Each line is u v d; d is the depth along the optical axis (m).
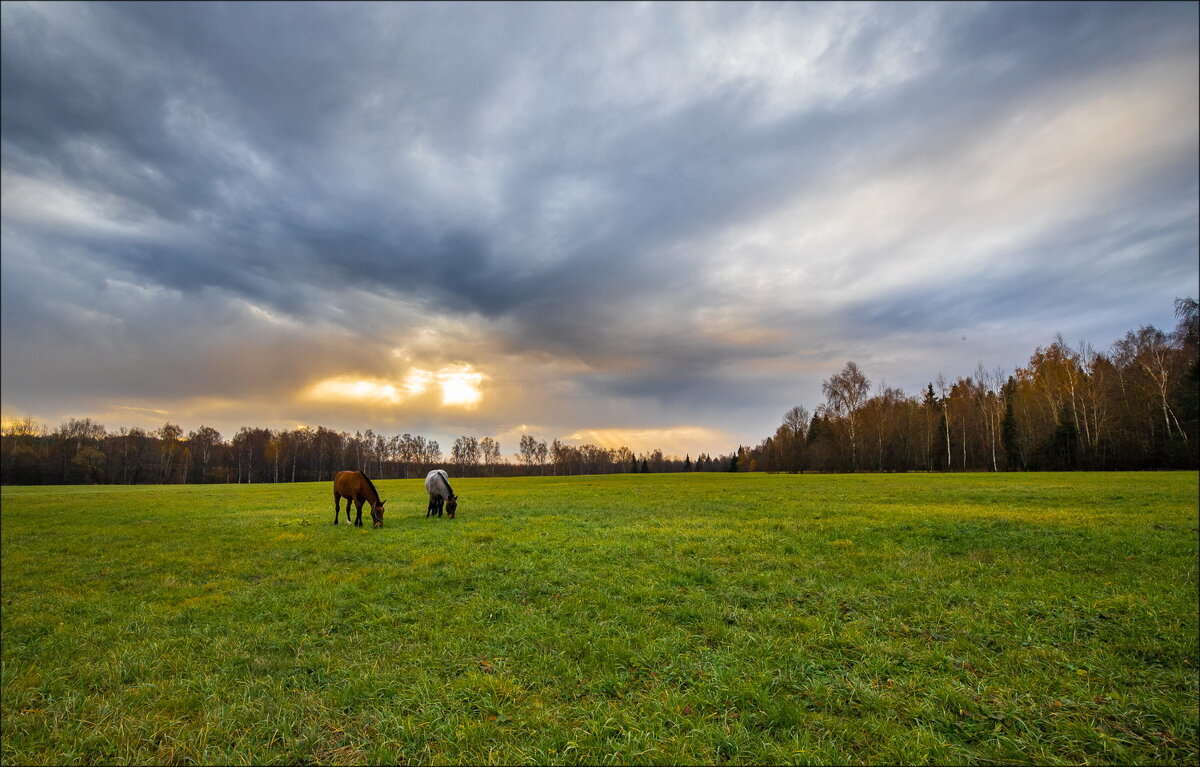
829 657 7.27
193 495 45.84
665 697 6.13
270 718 5.87
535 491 45.53
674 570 12.19
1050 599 9.51
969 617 8.66
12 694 6.73
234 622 9.28
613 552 14.35
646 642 7.75
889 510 23.64
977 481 45.06
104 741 5.62
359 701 6.27
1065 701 5.98
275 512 29.03
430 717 5.78
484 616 9.23
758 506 26.98
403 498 38.53
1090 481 39.91
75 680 7.14
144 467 117.19
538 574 11.99
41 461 104.25
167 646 8.20
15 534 21.27
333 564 14.05
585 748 5.16
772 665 6.97
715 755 5.02
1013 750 5.09
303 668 7.26
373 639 8.30
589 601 9.85
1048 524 18.03
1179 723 5.50
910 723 5.66
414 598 10.43
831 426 94.38
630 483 60.31
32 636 9.15
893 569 12.12
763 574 11.66
